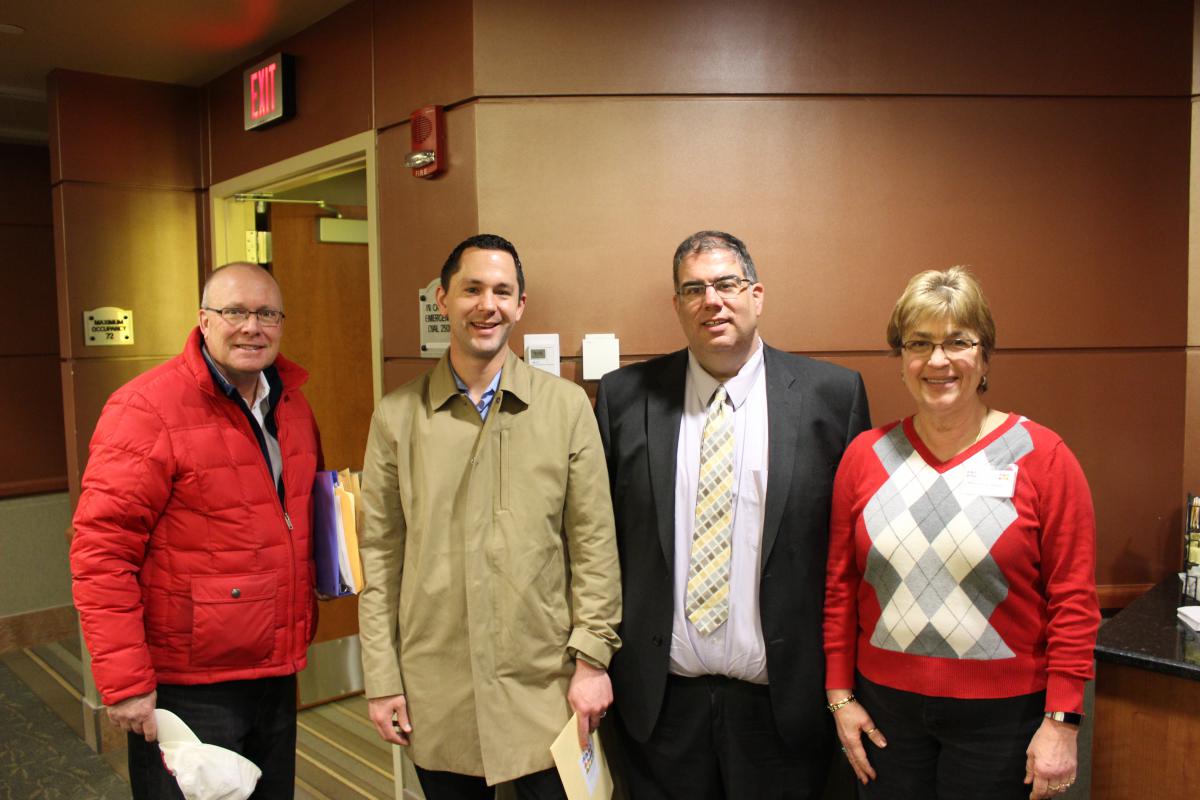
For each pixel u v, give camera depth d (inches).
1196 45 86.7
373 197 98.0
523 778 65.1
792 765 66.9
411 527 65.0
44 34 107.1
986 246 86.0
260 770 67.1
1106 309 87.4
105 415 64.4
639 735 67.7
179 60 117.4
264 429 71.7
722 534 65.9
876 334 85.6
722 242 66.3
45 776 112.7
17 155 160.2
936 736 57.4
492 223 84.6
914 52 84.7
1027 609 56.2
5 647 157.9
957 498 57.0
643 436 69.5
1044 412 87.4
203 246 130.7
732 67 84.0
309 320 132.0
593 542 65.2
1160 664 62.3
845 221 85.0
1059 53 85.5
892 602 58.2
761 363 69.3
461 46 85.4
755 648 65.1
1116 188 87.0
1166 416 88.4
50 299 164.6
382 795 107.0
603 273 85.0
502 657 62.8
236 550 66.7
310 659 134.8
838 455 67.5
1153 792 64.7
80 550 61.6
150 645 65.7
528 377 66.2
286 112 108.5
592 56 84.0
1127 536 88.5
